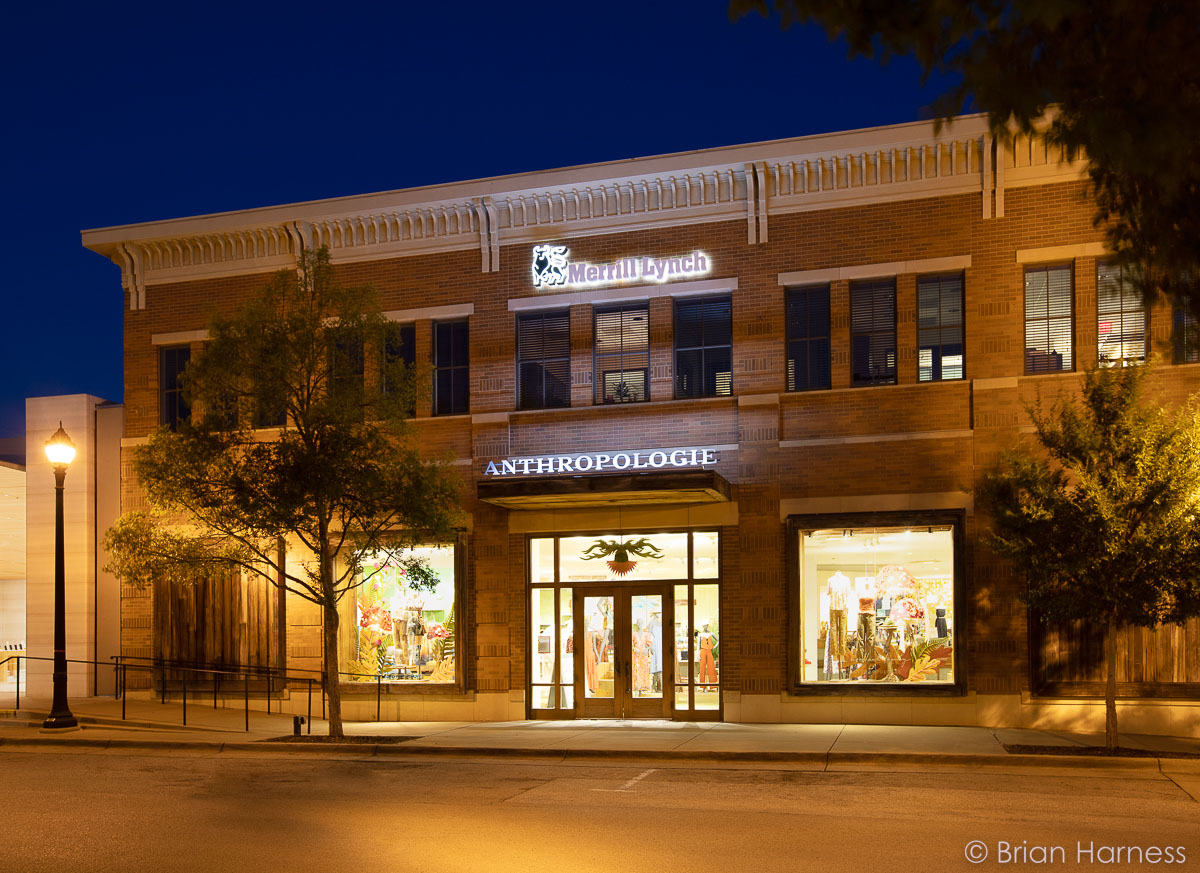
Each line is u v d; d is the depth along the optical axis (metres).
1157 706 19.02
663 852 10.35
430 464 20.23
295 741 18.88
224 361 18.86
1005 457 17.47
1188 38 5.16
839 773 15.41
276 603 24.25
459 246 23.88
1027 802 12.98
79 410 26.28
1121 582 15.97
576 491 20.50
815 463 21.23
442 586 23.38
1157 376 19.30
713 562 21.97
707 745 17.56
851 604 20.97
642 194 22.75
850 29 5.87
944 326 21.03
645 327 22.81
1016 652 19.81
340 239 24.61
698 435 22.06
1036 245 20.39
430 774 15.62
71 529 26.06
